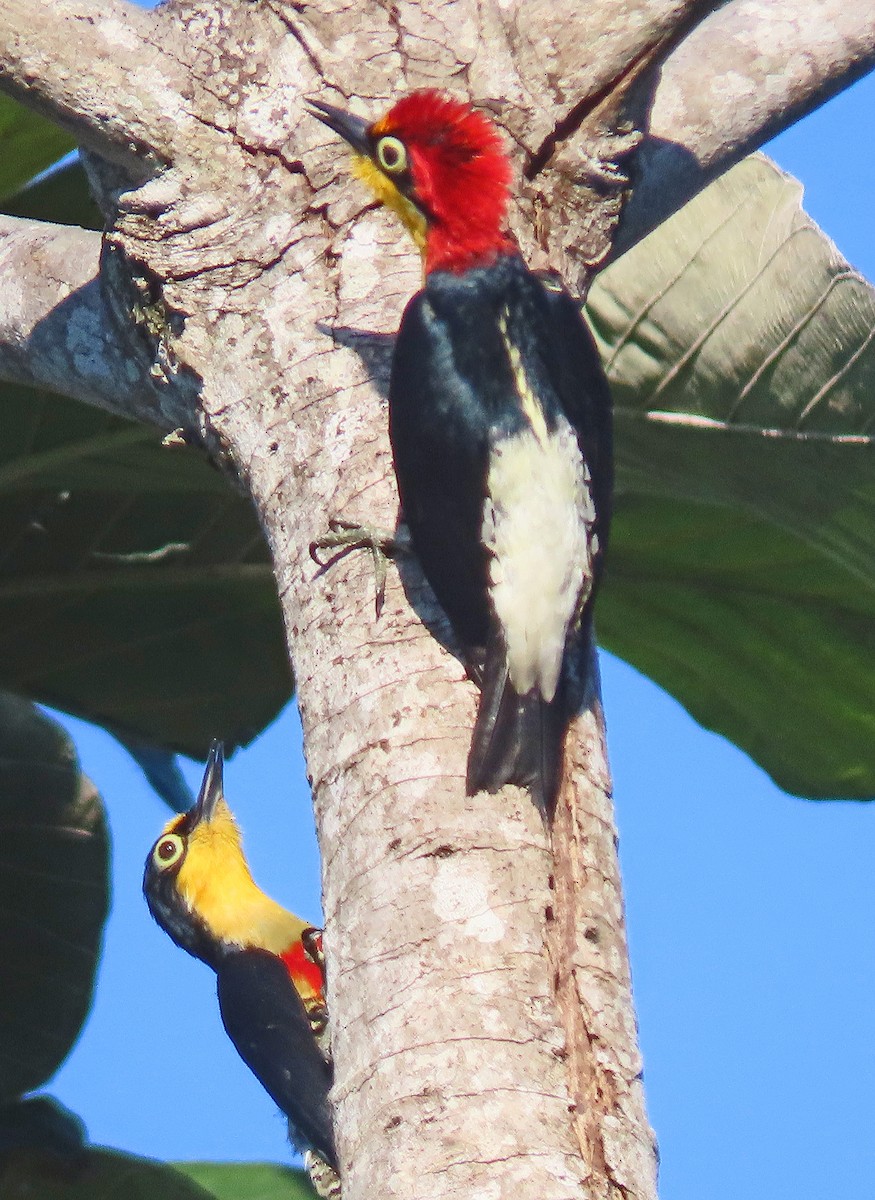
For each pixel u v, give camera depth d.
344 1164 7.25
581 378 9.27
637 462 13.29
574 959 7.51
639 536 14.13
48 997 13.65
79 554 13.81
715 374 12.61
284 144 9.85
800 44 10.99
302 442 9.15
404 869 7.64
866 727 15.17
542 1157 6.88
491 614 8.37
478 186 9.39
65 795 13.72
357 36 10.15
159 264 9.79
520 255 9.45
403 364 8.95
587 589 8.69
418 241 9.59
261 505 9.26
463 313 9.03
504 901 7.52
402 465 8.76
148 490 13.45
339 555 8.73
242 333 9.58
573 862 7.88
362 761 8.05
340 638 8.49
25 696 14.35
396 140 9.54
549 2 10.27
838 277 12.47
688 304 12.55
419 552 8.59
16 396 12.48
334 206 9.70
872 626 14.52
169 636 14.20
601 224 10.29
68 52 9.86
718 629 14.88
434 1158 6.90
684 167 10.66
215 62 10.03
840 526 13.24
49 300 10.83
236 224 9.77
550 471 8.70
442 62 10.15
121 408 10.67
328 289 9.52
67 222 13.23
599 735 8.43
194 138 9.91
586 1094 7.20
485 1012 7.23
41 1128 13.04
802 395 12.59
